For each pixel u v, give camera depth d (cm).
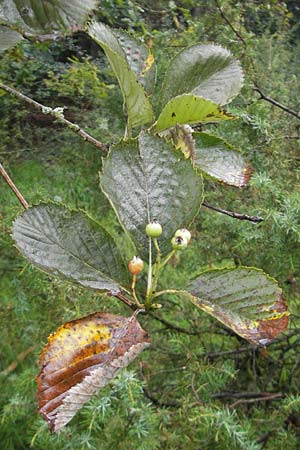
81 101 132
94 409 74
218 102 38
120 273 31
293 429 104
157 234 30
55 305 98
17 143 128
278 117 91
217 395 111
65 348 28
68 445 81
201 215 101
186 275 115
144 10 132
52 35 34
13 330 124
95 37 33
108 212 125
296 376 118
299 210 75
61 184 126
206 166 38
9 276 110
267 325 30
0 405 129
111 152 32
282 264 89
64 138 131
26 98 45
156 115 39
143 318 114
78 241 31
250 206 87
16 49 106
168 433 84
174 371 114
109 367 27
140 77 40
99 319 29
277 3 119
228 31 103
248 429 90
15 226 30
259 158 84
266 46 105
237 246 86
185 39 114
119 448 82
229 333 117
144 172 32
